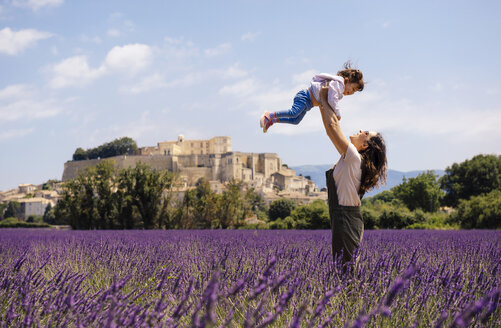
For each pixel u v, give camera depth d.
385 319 2.72
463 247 6.88
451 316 2.85
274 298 2.97
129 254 6.01
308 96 4.15
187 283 3.73
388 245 6.93
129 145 188.88
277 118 4.06
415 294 3.21
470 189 84.69
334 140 4.00
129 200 50.97
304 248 6.57
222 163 161.50
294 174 198.38
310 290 3.41
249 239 10.38
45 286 3.44
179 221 51.47
